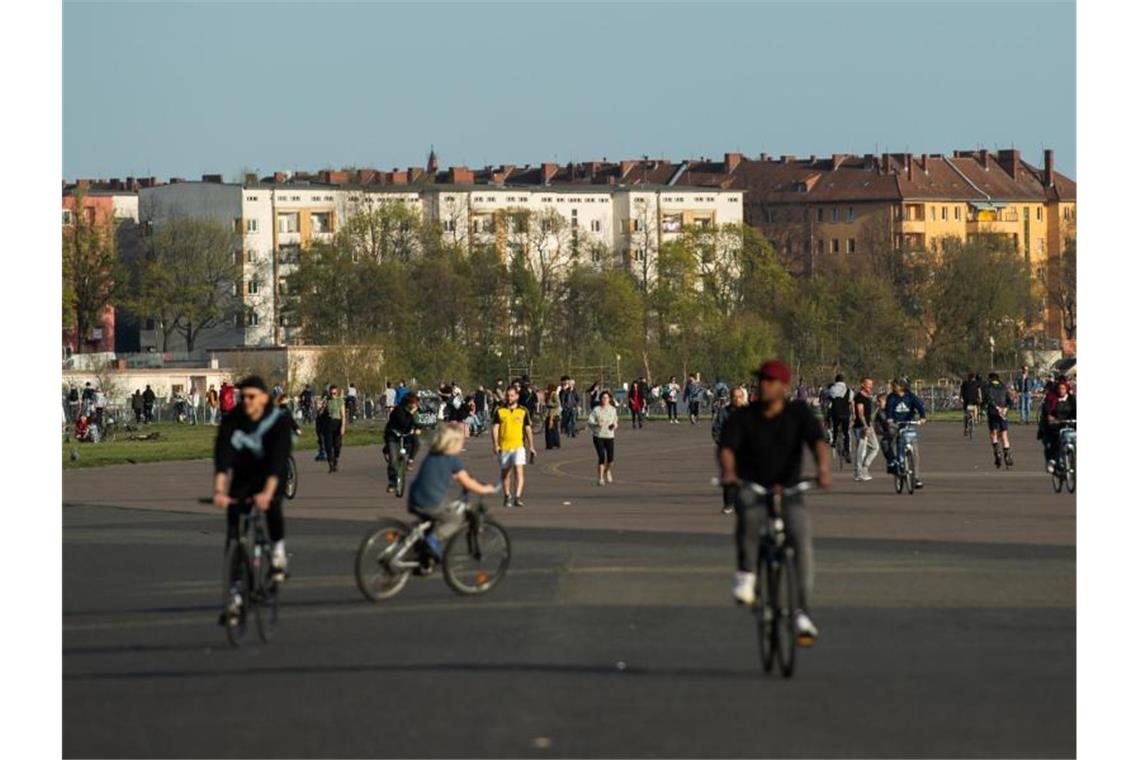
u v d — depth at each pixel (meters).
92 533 56.69
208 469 99.62
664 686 26.91
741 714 24.66
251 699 26.30
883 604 36.41
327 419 96.38
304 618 35.59
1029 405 160.50
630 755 22.05
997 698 25.80
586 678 27.69
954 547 48.12
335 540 53.34
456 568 39.12
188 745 23.03
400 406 75.38
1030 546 48.31
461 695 26.30
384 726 24.08
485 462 104.38
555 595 38.62
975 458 99.62
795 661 28.67
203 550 50.78
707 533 53.94
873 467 94.00
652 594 38.72
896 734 23.27
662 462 102.44
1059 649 30.38
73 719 24.91
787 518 28.14
